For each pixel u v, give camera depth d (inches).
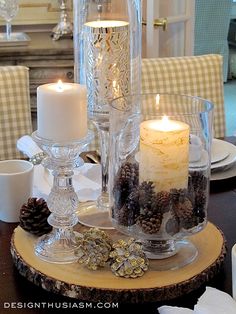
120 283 25.6
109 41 32.1
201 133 26.6
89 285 25.4
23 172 32.9
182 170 26.0
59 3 82.3
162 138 25.4
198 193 26.7
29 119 51.2
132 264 26.0
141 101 31.6
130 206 26.6
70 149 27.2
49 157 27.8
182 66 54.9
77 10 33.4
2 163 34.4
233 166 41.0
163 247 27.8
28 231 30.0
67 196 28.6
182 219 26.5
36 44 76.4
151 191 26.1
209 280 26.8
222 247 29.0
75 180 36.5
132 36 33.3
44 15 85.7
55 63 74.7
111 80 32.7
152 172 25.9
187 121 26.5
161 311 23.9
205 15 153.6
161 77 54.3
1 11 76.4
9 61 73.8
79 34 33.4
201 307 22.8
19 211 33.2
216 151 41.6
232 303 23.1
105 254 26.7
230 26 167.0
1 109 50.0
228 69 167.8
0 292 26.5
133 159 26.5
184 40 93.0
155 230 26.5
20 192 33.0
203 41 156.9
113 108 27.4
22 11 84.9
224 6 154.3
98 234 27.3
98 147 48.5
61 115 26.4
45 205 30.2
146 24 86.4
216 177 39.2
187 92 55.2
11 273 27.9
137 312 25.3
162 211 26.3
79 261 27.0
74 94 26.3
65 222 28.6
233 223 33.5
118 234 30.4
